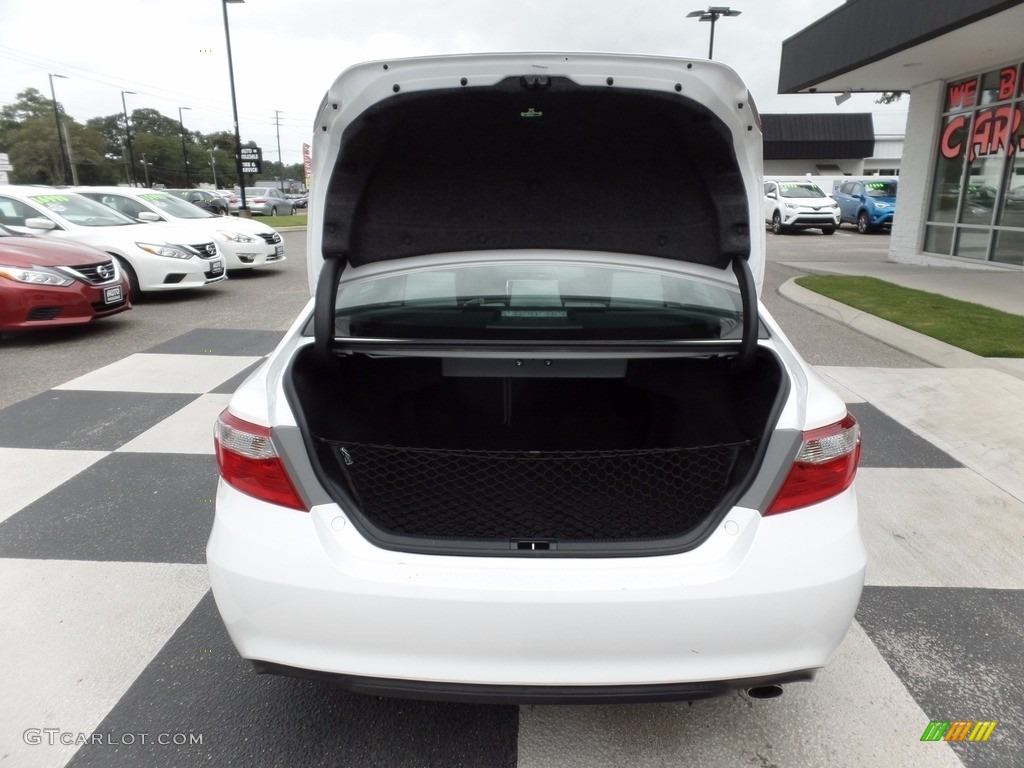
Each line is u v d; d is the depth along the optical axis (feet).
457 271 7.91
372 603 5.36
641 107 6.57
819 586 5.48
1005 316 25.45
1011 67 35.45
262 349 21.47
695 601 5.32
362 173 7.11
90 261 23.07
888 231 73.15
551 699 5.46
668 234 7.59
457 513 6.43
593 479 6.66
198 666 7.86
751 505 5.67
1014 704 7.34
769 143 119.14
